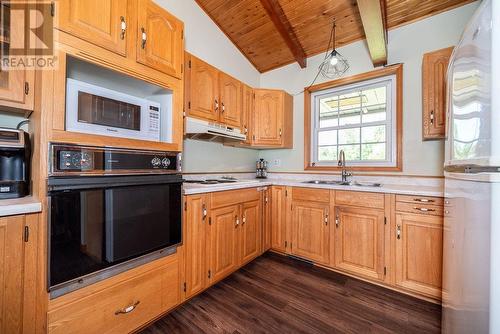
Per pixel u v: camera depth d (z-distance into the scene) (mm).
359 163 2686
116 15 1190
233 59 2986
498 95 688
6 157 1053
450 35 2084
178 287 1521
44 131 959
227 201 1955
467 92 914
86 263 1069
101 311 1130
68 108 1077
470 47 889
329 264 2154
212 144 2674
